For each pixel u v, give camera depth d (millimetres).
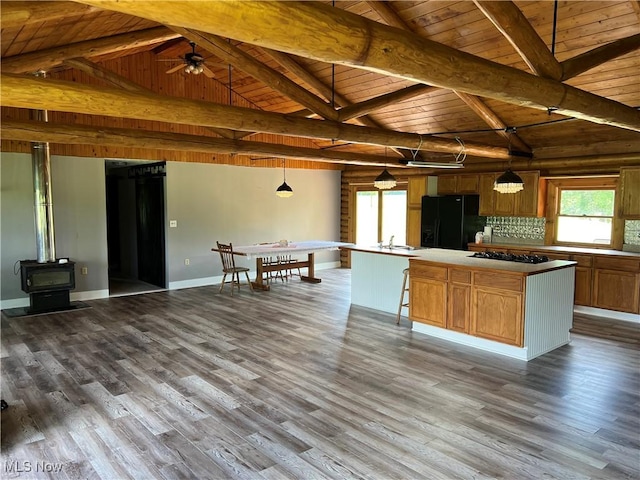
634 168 6281
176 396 3805
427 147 6266
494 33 5000
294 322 6098
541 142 7430
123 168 9945
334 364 4539
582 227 7219
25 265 6352
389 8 5051
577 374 4277
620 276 6188
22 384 4039
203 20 1629
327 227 10984
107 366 4473
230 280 9203
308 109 6137
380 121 8234
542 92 3500
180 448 3021
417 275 5523
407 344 5160
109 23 4547
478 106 6430
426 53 2594
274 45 1923
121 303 7203
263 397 3791
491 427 3301
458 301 5102
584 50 4883
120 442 3094
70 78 6785
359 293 7035
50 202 6469
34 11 3010
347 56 2199
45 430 3250
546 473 2750
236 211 9227
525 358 4633
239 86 8273
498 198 7906
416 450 3004
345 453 2967
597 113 4082
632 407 3605
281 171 9922
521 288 4527
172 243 8375
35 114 6191
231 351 4918
